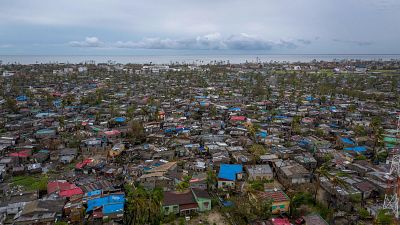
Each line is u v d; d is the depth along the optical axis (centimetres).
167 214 5944
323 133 11006
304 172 7212
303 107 15638
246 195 6378
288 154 8719
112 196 6197
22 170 7875
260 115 13900
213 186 7094
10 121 12375
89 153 9362
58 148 9656
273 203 5953
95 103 16050
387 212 5359
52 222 5481
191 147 9512
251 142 9900
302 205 6128
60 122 11681
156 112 13475
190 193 6462
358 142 9838
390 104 16675
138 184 6900
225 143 9894
